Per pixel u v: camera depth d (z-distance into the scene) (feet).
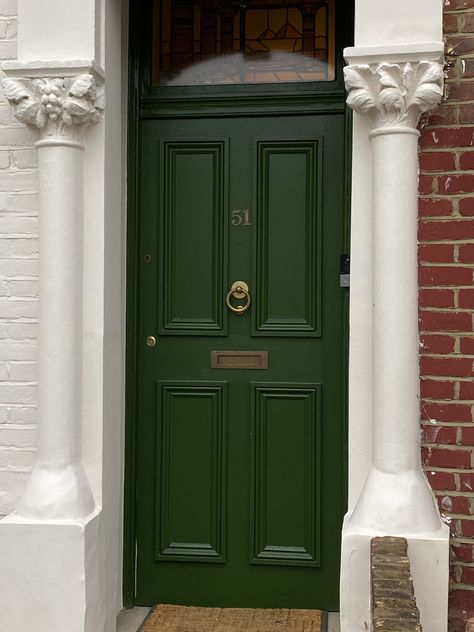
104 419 9.75
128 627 10.57
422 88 8.49
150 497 11.29
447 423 8.89
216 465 11.12
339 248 10.93
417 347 8.87
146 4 11.28
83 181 9.68
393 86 8.55
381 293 8.73
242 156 11.11
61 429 9.36
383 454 8.71
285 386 11.00
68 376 9.38
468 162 8.85
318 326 10.92
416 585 8.31
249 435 11.08
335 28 11.00
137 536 11.27
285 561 10.96
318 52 11.08
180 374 11.22
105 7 9.73
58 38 9.46
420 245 8.93
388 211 8.70
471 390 8.84
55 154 9.36
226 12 11.27
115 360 10.25
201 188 11.19
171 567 11.23
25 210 9.84
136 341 11.18
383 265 8.72
